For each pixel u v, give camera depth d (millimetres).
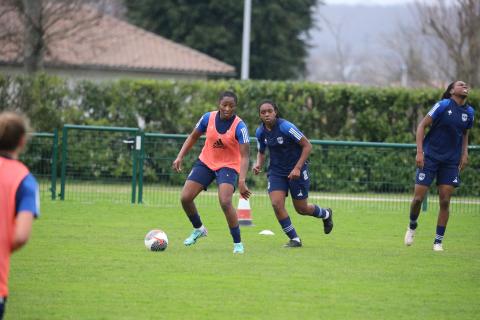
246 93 72188
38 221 44125
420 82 116062
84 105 72625
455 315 24438
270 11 134500
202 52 134875
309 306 25219
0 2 88562
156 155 57781
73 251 34531
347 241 39781
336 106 72188
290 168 36344
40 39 90000
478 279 30094
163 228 42781
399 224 47344
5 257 17219
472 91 69562
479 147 54344
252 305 25156
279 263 32500
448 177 36125
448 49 93000
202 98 72688
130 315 23641
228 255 34188
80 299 25578
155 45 117125
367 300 26219
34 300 25344
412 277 30250
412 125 72188
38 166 59812
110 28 112000
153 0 136125
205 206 53219
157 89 72438
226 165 34562
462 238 41969
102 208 50844
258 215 50062
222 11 134500
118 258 32938
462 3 89938
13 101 71812
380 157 57125
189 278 29062
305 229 44125
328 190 57562
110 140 60156
